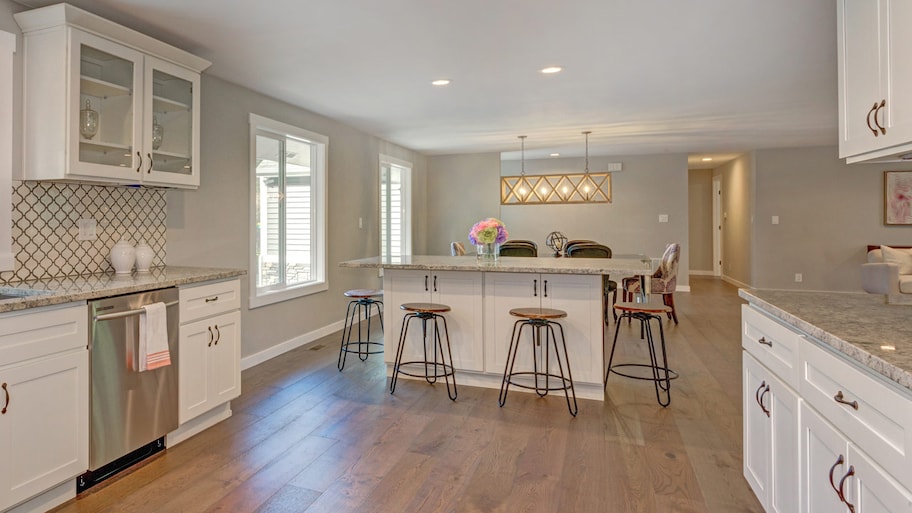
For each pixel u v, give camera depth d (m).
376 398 3.26
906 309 1.66
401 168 6.93
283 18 2.64
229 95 3.76
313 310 4.80
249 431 2.73
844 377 1.23
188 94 2.96
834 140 6.71
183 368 2.53
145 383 2.31
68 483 2.04
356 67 3.44
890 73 1.40
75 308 2.02
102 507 1.99
